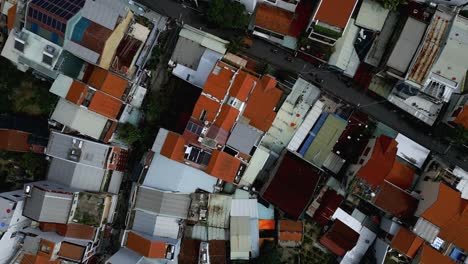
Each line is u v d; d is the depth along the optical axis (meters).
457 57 39.28
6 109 41.75
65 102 38.44
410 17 40.53
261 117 40.41
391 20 42.19
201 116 39.06
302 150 42.47
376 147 40.06
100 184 40.38
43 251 37.16
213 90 38.91
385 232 42.06
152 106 42.09
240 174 40.50
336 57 42.38
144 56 40.34
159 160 40.22
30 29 36.50
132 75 39.44
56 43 36.47
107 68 38.16
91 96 37.59
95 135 38.78
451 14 40.53
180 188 40.12
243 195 42.34
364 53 42.56
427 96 41.69
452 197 38.47
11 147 39.75
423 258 39.47
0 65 41.47
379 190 40.31
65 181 39.84
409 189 41.38
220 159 39.09
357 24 42.22
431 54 40.06
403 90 42.22
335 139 41.88
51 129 39.50
